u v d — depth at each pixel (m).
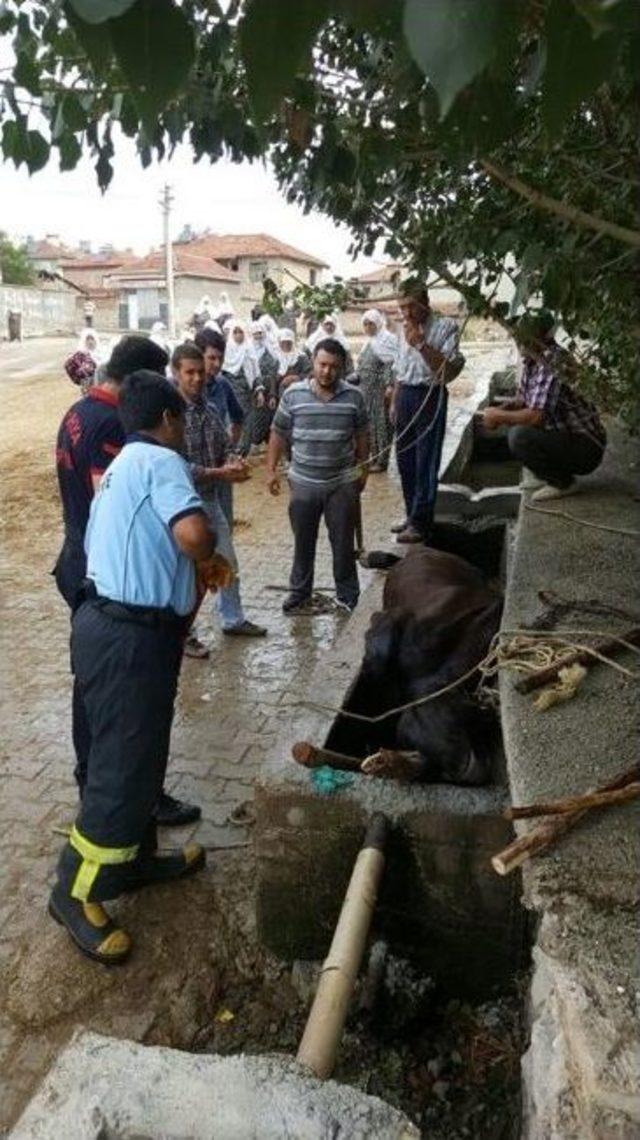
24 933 3.02
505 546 5.10
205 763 4.11
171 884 3.26
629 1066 1.38
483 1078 2.50
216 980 2.83
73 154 1.62
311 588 6.04
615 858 1.82
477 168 2.09
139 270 47.31
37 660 5.34
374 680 3.34
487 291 3.07
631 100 1.58
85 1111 1.46
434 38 0.56
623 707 2.38
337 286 2.94
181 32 0.73
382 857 2.52
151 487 2.75
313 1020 2.06
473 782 2.72
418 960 2.77
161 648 2.76
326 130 1.78
